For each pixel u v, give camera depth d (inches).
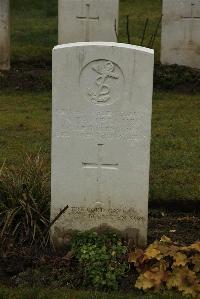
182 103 240.2
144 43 323.0
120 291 116.6
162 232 136.5
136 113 122.5
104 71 121.3
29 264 122.4
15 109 231.1
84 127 123.4
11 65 283.9
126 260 120.8
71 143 124.1
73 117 123.1
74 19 271.1
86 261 120.0
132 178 125.0
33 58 295.6
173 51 279.6
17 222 129.9
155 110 230.5
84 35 272.1
